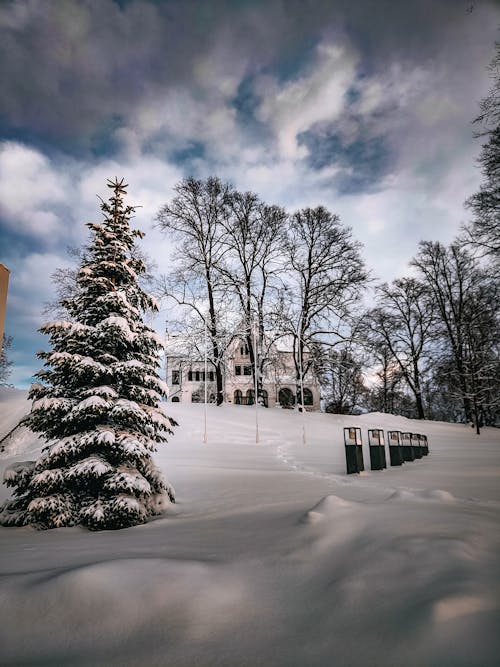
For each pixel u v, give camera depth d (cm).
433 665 202
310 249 3412
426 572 299
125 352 953
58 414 849
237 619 277
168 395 920
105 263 945
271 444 2138
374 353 3278
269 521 575
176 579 328
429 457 1698
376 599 277
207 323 3073
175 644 251
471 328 3238
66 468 797
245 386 5172
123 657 242
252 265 3369
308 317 3328
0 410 2527
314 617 271
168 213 3131
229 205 3238
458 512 475
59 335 896
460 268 3425
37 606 298
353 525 444
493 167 2122
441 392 3597
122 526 730
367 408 5019
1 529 750
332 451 1866
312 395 5250
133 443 807
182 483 1146
